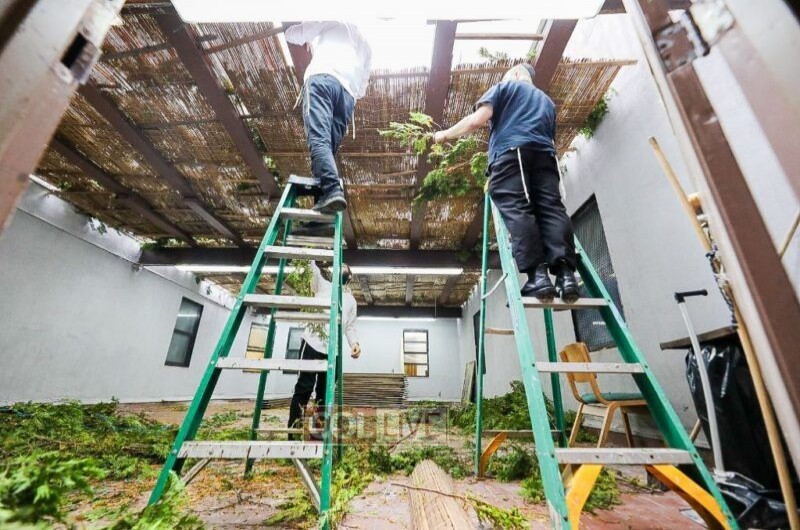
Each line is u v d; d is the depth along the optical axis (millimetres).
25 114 373
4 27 362
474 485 2166
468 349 11938
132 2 2709
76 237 6344
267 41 3062
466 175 4781
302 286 3643
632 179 3439
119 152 4609
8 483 769
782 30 365
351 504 1732
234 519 1496
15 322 5344
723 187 424
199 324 10312
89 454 2510
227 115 3764
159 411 6816
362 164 4621
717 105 437
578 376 2941
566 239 1768
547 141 1898
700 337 1733
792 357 371
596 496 1771
